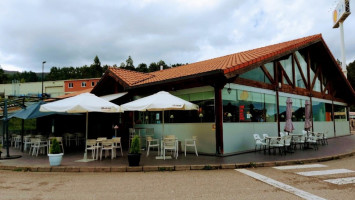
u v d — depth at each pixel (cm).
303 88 1819
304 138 1312
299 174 737
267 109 1390
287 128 1283
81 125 1791
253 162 889
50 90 5775
